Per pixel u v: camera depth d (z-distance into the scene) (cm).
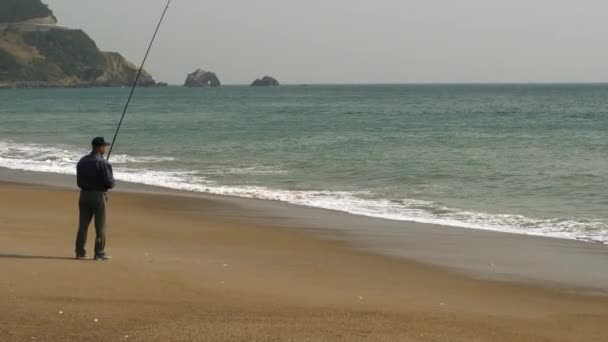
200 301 733
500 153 2730
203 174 2214
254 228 1321
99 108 7988
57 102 10194
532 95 13212
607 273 992
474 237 1260
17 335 590
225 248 1112
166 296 746
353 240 1220
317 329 641
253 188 1909
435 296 841
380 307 759
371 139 3462
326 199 1716
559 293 882
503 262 1058
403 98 11969
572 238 1253
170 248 1086
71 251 988
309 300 773
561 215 1483
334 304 759
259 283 849
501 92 16350
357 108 7775
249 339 598
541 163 2378
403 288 880
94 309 675
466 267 1020
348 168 2303
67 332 602
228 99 11981
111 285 779
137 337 593
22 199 1631
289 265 990
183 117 5900
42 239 1089
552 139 3384
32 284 763
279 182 2023
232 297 761
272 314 693
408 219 1449
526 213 1511
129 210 1527
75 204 1563
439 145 3106
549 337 670
